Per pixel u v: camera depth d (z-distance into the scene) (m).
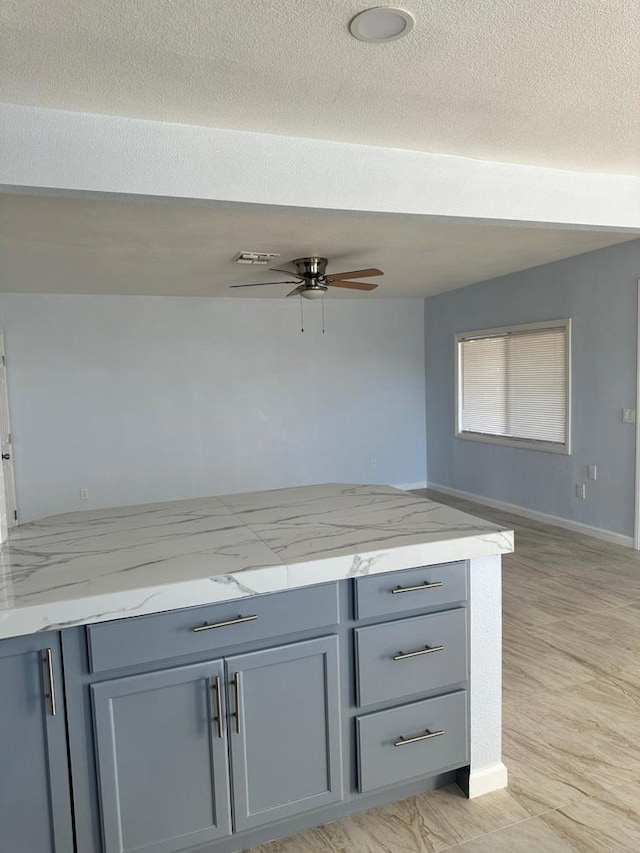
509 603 3.88
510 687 2.86
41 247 4.10
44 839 1.60
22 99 2.21
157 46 1.87
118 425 6.44
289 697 1.81
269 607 1.75
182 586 1.61
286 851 1.87
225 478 6.89
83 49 1.87
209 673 1.70
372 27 1.79
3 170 2.25
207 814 1.74
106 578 1.66
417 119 2.46
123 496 6.50
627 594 3.98
